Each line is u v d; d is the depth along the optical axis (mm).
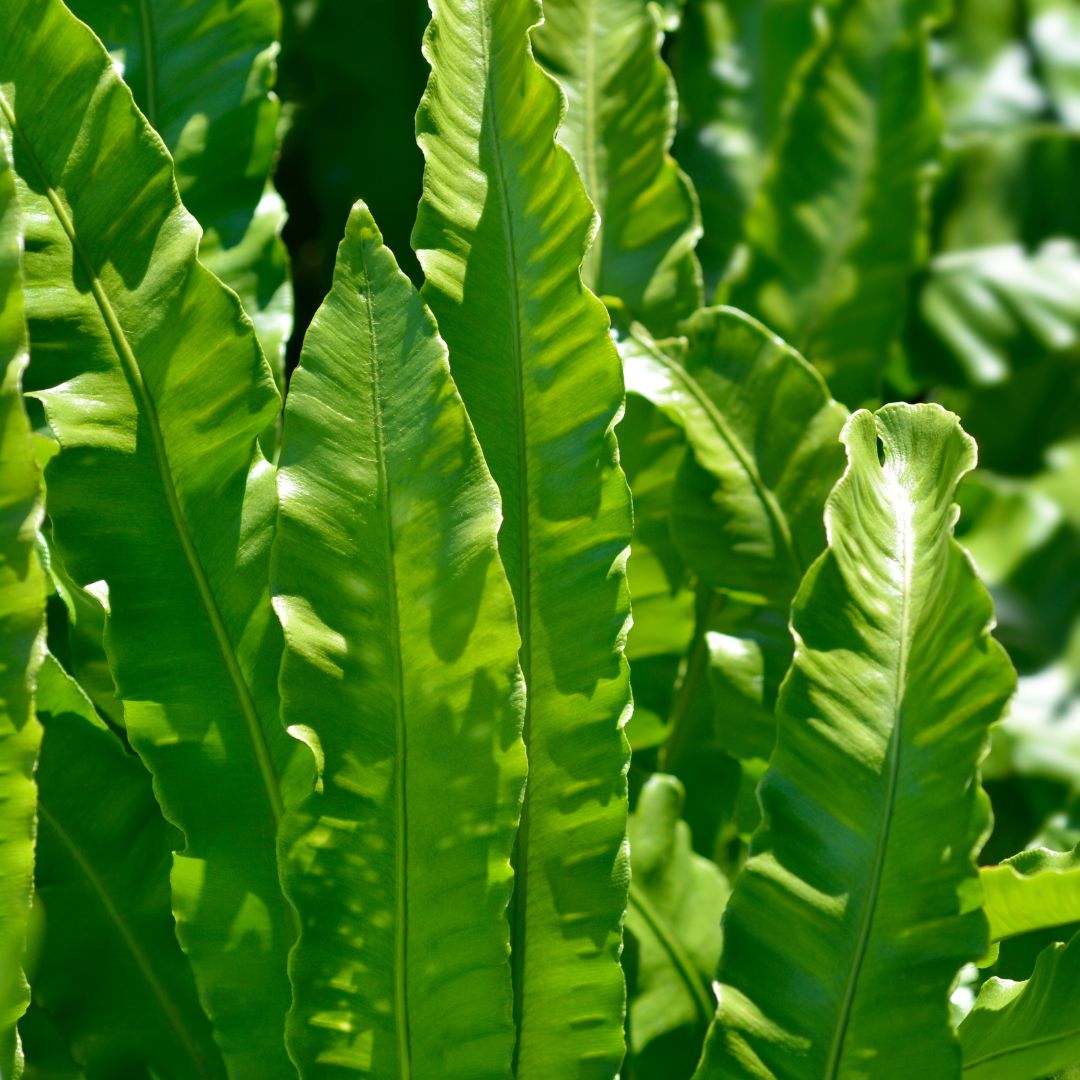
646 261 1049
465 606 894
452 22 918
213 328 907
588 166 1042
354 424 894
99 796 950
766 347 1014
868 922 905
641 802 1024
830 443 1014
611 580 920
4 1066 881
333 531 892
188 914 916
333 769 893
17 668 871
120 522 906
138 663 908
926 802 903
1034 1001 939
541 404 923
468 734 896
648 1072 1012
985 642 898
